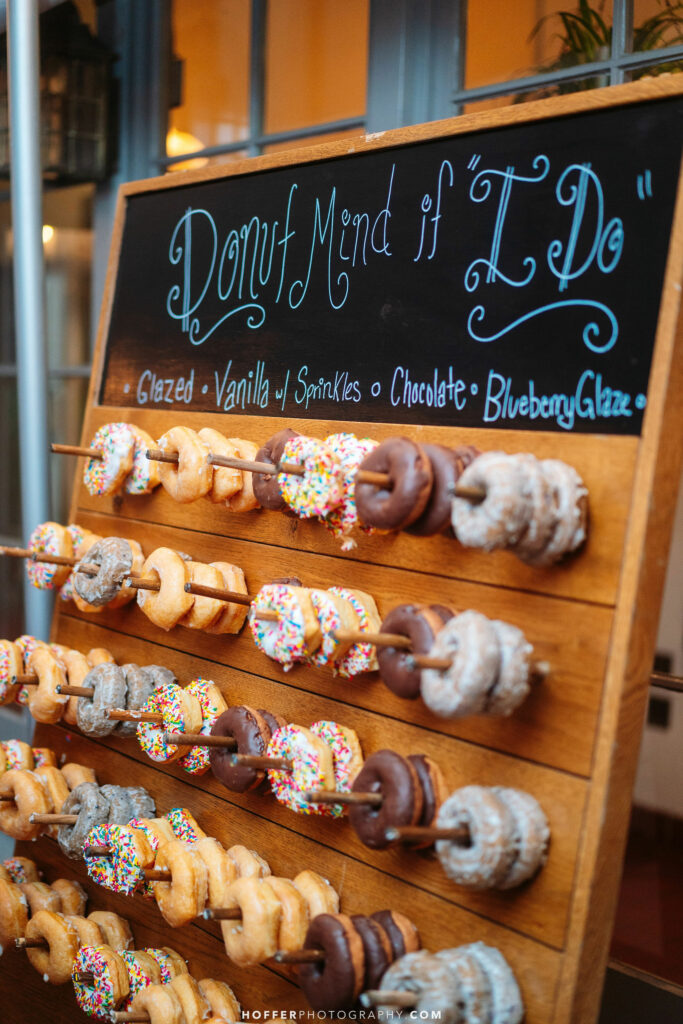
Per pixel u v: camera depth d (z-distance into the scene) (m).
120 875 1.38
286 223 1.50
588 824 1.09
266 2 1.92
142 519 1.63
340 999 1.16
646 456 1.10
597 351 1.16
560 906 1.10
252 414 1.51
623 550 1.10
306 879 1.29
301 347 1.46
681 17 1.46
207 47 2.03
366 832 1.18
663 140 1.14
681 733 2.60
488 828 1.09
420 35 1.71
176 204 1.67
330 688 1.34
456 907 1.18
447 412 1.28
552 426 1.19
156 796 1.54
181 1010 1.36
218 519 1.51
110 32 2.23
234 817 1.43
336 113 1.83
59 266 2.45
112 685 1.50
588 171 1.19
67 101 2.16
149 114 2.17
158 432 1.63
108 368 1.76
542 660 1.14
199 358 1.61
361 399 1.38
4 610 2.80
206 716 1.44
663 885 2.36
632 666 1.10
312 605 1.28
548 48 1.58
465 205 1.29
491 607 1.19
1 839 1.98
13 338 2.73
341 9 1.81
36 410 1.78
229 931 1.27
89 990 1.43
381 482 1.18
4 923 1.56
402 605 1.20
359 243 1.40
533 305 1.22
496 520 1.07
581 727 1.11
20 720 2.33
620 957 1.99
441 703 1.09
